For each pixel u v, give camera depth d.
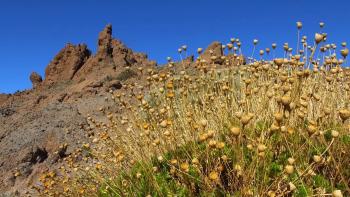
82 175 5.39
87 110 20.81
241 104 3.97
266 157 3.03
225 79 5.07
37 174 11.81
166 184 3.47
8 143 15.34
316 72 4.28
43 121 18.16
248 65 5.16
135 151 4.19
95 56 61.91
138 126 4.50
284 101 2.87
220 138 3.86
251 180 2.84
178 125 4.24
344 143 3.39
